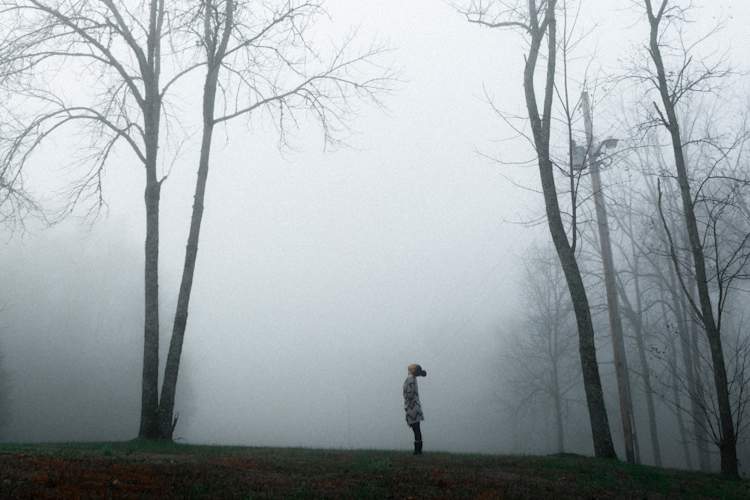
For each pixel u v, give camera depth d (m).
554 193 13.65
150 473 6.85
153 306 12.80
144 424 12.20
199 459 8.57
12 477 5.96
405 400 11.41
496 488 7.60
